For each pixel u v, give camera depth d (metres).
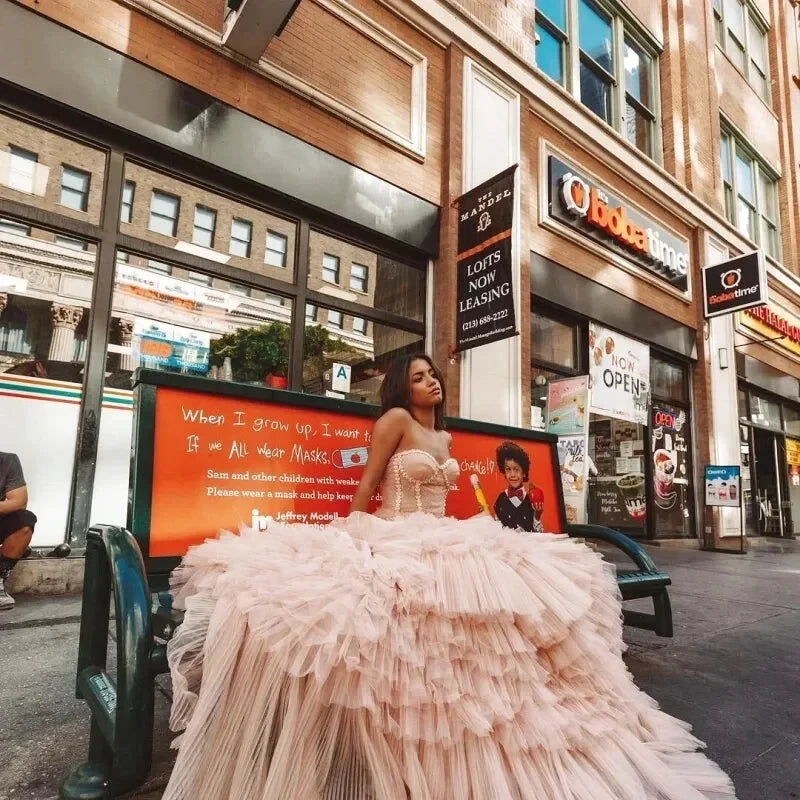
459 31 7.03
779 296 13.50
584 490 6.52
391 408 2.20
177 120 4.86
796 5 15.61
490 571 1.58
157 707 2.21
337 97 5.94
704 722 2.36
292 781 1.27
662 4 11.15
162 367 4.88
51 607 3.71
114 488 4.51
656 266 9.78
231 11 4.91
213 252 5.21
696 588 5.57
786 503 13.01
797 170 14.90
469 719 1.38
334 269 6.00
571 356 8.31
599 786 1.46
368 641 1.32
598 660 1.74
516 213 5.73
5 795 1.59
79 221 4.54
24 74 4.18
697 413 10.48
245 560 1.52
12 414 4.25
